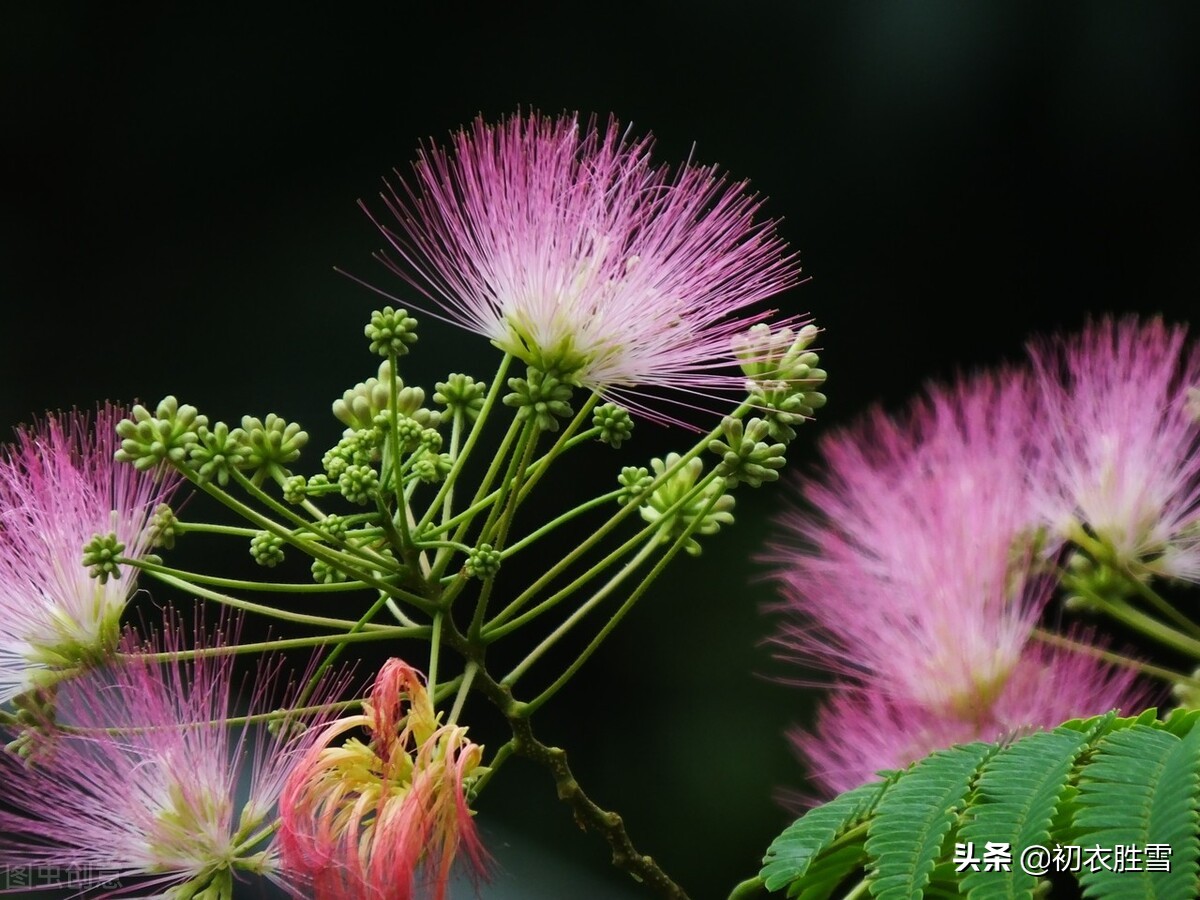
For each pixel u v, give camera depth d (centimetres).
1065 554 75
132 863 70
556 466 118
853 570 74
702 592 118
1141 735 67
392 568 71
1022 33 125
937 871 68
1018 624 73
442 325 121
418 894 68
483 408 71
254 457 71
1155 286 123
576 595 119
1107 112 124
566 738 117
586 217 71
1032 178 125
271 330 124
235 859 70
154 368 124
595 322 71
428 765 68
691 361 71
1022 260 125
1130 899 65
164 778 70
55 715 71
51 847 70
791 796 112
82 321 125
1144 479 74
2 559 71
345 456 71
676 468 71
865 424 115
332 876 68
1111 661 73
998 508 74
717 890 112
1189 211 123
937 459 75
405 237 124
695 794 114
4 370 124
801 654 115
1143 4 124
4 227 125
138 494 71
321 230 125
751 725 115
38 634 71
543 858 113
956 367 123
